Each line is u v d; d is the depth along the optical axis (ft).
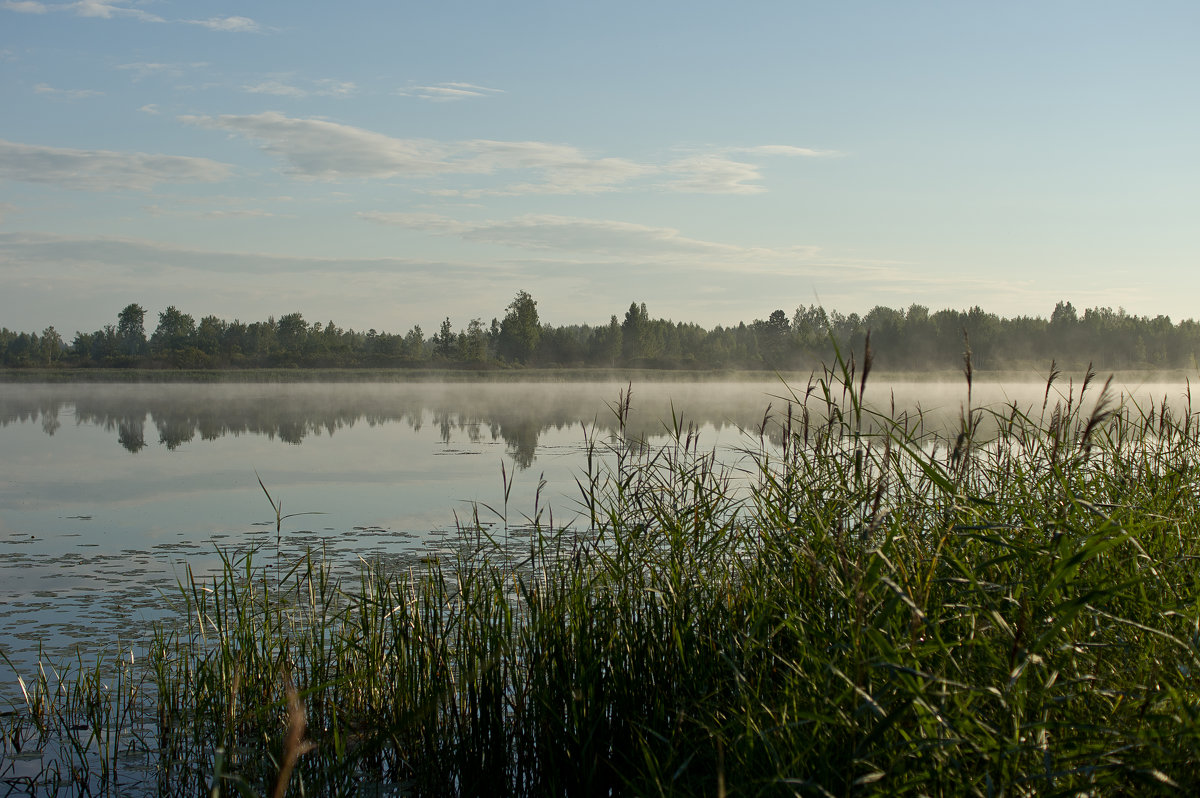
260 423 87.45
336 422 88.17
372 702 13.12
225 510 36.55
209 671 13.96
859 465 10.60
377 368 254.68
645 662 11.21
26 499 40.09
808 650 8.86
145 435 74.79
